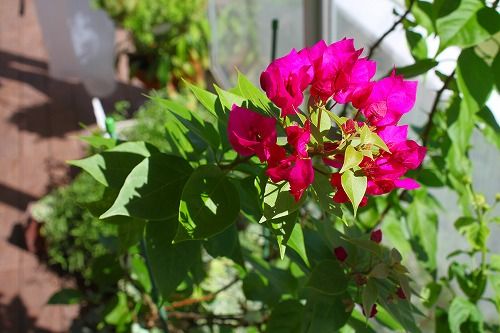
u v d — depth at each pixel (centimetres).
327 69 40
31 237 158
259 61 165
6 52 234
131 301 78
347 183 38
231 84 197
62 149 192
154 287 66
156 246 48
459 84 56
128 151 50
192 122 50
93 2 192
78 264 143
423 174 70
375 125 41
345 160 37
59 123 202
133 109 202
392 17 89
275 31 78
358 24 102
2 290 148
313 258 54
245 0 166
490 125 63
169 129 55
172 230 48
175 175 48
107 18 192
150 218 46
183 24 204
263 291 68
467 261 88
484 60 56
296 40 134
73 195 149
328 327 49
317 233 56
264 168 42
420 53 65
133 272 76
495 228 82
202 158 54
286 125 41
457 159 66
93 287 147
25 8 263
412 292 51
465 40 52
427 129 67
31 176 182
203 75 216
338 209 40
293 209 39
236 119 38
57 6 183
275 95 39
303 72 39
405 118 98
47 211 155
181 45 204
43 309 144
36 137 196
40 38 245
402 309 50
